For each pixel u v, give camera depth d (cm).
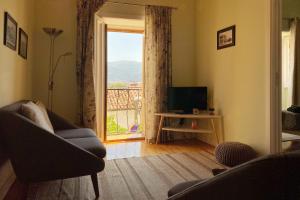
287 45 570
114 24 479
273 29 307
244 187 80
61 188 246
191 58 488
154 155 368
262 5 320
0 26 230
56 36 402
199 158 352
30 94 387
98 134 445
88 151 219
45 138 196
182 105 441
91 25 407
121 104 572
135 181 266
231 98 383
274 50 308
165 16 455
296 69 549
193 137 491
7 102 255
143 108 474
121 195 233
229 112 388
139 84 561
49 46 414
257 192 78
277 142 310
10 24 260
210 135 441
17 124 191
